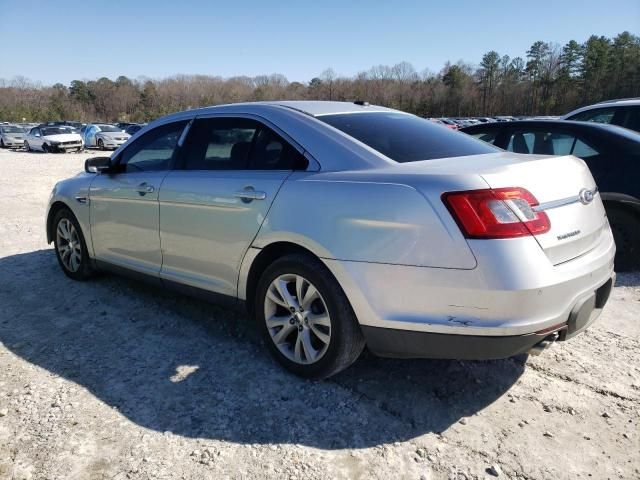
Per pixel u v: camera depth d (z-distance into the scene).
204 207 3.33
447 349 2.46
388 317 2.54
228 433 2.53
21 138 31.86
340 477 2.23
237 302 3.30
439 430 2.56
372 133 3.10
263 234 3.00
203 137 3.61
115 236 4.15
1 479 2.21
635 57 80.88
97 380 3.02
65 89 108.69
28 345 3.48
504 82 94.50
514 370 3.12
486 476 2.24
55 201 4.76
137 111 98.12
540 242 2.38
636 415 2.66
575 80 86.38
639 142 4.91
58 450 2.40
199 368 3.16
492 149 3.32
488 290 2.30
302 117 3.17
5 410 2.71
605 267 2.74
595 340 3.51
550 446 2.43
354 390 2.91
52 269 5.19
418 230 2.43
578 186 2.73
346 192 2.69
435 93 97.00
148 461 2.33
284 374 3.08
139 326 3.79
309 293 2.87
